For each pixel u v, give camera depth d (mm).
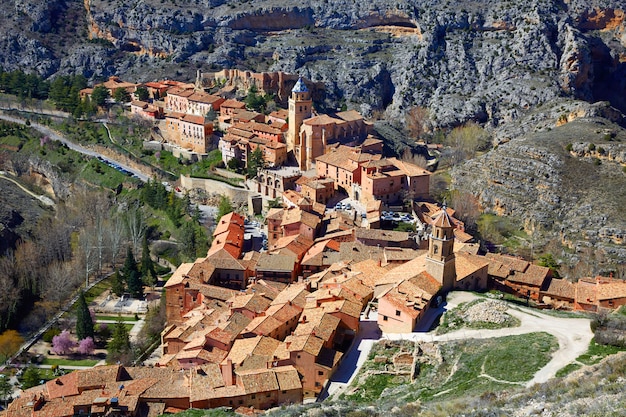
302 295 185250
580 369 125000
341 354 155000
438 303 170750
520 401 111875
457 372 136500
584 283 194875
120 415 141875
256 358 154875
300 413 126625
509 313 158750
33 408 144375
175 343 178125
